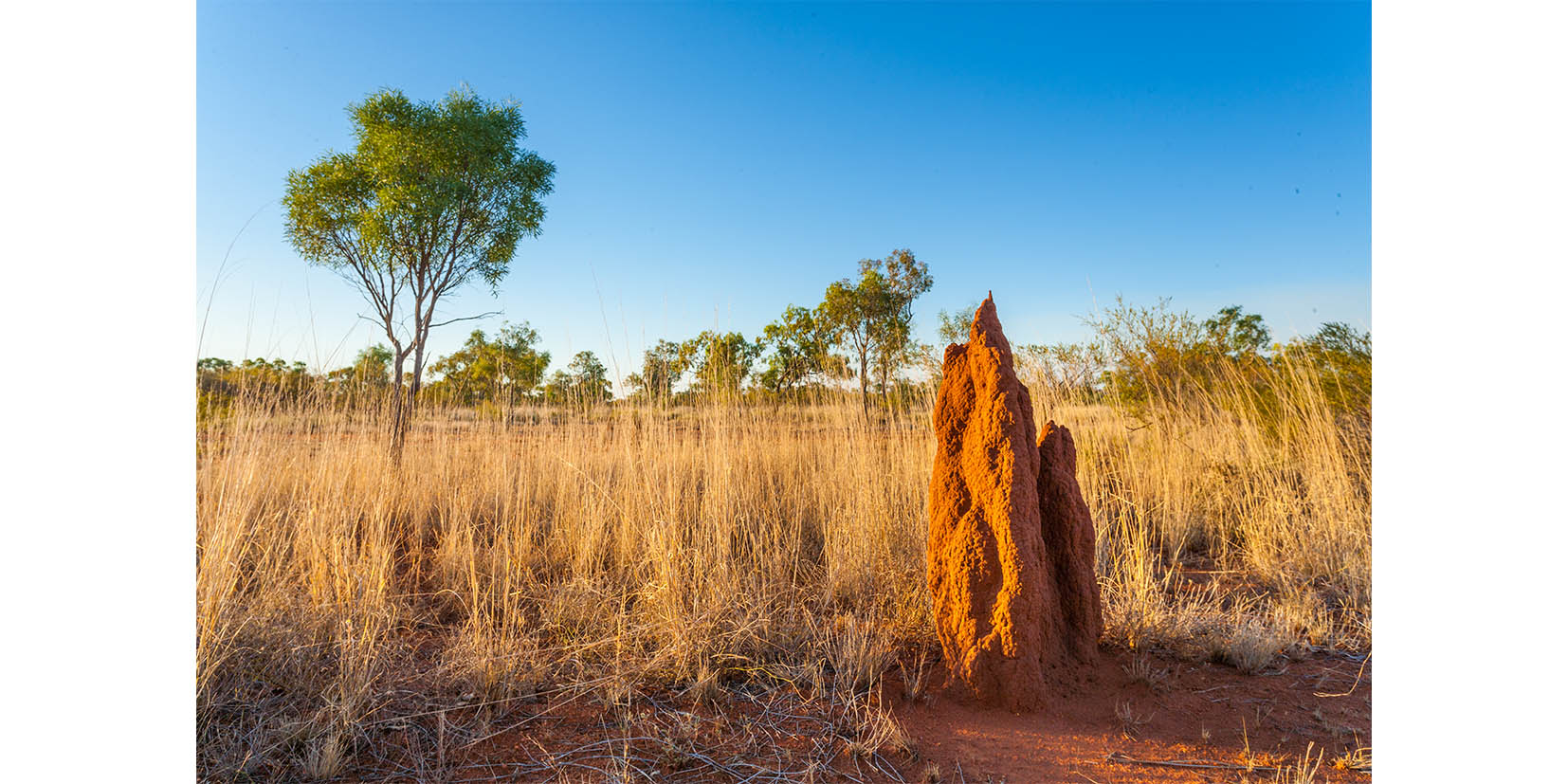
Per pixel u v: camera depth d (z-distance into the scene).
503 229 10.19
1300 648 4.50
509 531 6.49
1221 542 6.91
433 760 3.20
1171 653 4.44
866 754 3.25
